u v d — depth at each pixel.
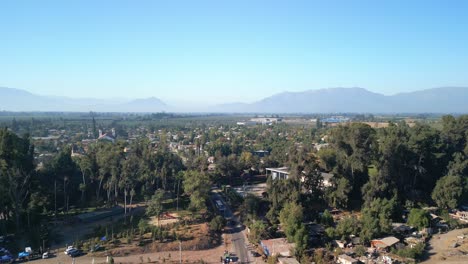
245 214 100.94
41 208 96.50
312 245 80.31
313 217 94.50
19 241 82.75
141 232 85.12
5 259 71.69
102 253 75.88
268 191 104.25
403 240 82.38
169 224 92.69
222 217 95.44
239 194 125.12
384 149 105.38
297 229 79.62
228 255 75.94
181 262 73.31
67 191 109.38
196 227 91.94
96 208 108.75
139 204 114.50
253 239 83.88
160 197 98.81
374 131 119.81
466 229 92.62
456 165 113.62
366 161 110.81
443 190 102.38
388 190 103.88
